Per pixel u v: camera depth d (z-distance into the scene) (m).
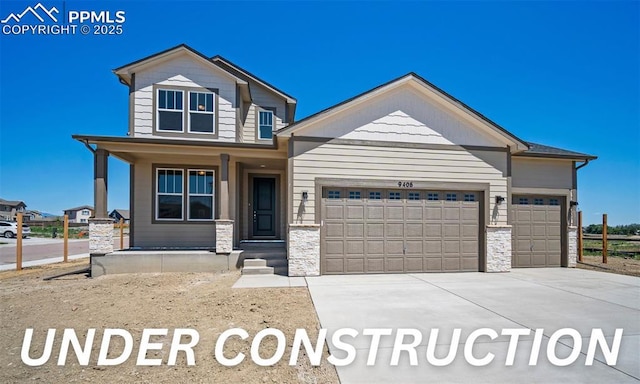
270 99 12.74
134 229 10.63
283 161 10.75
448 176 9.34
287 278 8.30
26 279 8.79
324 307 5.71
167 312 5.49
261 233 11.70
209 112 10.91
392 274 8.95
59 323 5.01
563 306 5.82
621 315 5.32
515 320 5.06
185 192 10.94
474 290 7.03
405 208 9.20
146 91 10.61
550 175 10.52
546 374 3.47
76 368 3.59
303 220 8.70
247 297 6.40
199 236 10.93
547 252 10.41
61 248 19.72
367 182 8.98
